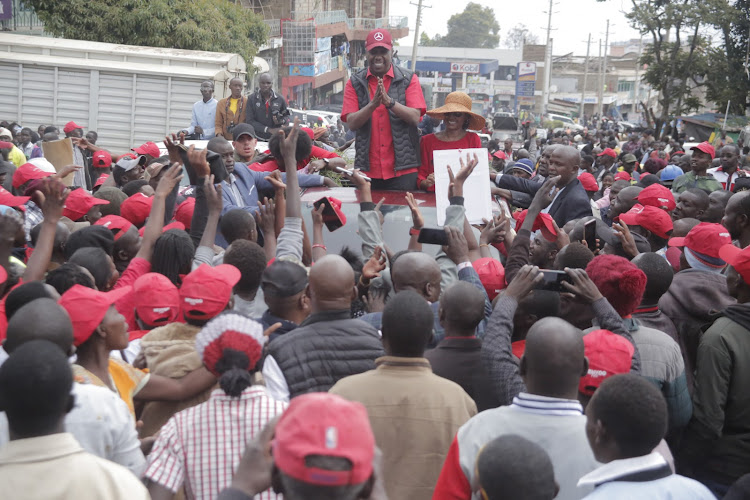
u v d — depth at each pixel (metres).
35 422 2.30
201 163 4.55
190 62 17.41
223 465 2.81
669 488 2.41
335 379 3.36
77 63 17.39
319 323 3.45
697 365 3.98
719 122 40.34
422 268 3.78
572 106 94.38
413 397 3.04
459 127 6.76
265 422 2.85
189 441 2.83
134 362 3.49
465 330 3.48
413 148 6.61
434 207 6.10
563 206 6.95
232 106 12.98
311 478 1.78
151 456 2.84
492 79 93.81
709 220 7.38
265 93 11.97
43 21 25.02
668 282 4.22
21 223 4.40
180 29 25.33
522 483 2.15
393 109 6.35
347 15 56.81
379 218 4.96
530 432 2.78
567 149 6.91
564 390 2.82
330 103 54.41
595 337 3.25
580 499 2.73
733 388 3.89
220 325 2.86
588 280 3.55
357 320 3.50
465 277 4.09
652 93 98.44
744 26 41.03
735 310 3.95
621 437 2.45
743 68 41.47
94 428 2.81
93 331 3.09
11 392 2.28
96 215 5.86
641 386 2.47
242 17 28.91
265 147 10.62
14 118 17.77
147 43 25.44
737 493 2.45
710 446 3.95
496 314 3.42
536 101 94.25
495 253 5.62
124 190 6.81
